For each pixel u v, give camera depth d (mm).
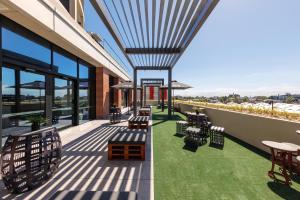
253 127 5574
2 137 4801
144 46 8805
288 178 3172
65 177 3408
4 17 4676
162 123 10086
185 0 4145
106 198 2033
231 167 3906
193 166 3949
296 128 4004
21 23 5113
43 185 3113
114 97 17656
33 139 2979
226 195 2818
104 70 12344
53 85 7312
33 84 6105
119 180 3303
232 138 6715
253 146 5547
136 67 13836
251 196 2793
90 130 7910
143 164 4062
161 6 4383
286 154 3525
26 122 5746
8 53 4859
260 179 3352
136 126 8125
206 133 7078
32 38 5871
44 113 6695
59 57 7637
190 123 8609
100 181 3266
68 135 6926
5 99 4980
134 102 13836
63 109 8148
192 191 2930
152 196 2787
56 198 2008
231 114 7090
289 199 2723
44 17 5223
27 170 2887
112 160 4305
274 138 4645
